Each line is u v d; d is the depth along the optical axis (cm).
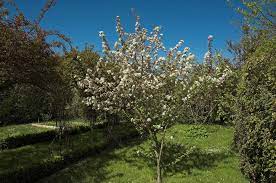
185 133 1983
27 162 1394
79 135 2155
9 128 2530
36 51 1330
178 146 1725
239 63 2530
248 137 1108
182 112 1386
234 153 1568
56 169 1450
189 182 1235
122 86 1274
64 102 1786
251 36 2433
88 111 2200
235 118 1430
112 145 1939
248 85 1209
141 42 1368
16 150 1706
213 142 1823
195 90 1350
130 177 1348
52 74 1480
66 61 1842
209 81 1384
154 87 1270
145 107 1301
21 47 1264
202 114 2319
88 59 1978
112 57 1378
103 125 2495
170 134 1980
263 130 1037
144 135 2086
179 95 1329
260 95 1099
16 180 1212
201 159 1509
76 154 1616
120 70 1335
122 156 1653
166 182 1258
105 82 1329
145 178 1323
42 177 1358
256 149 1078
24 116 2930
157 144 1300
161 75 1296
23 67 1282
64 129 1848
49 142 1938
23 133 2072
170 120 1333
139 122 1346
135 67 1338
